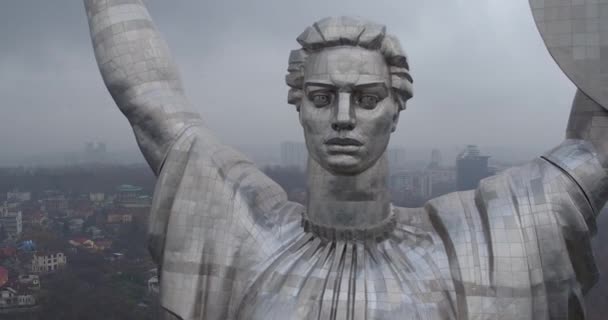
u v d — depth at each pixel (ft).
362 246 44.11
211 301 46.73
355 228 44.21
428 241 45.32
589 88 43.29
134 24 53.52
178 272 47.57
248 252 46.93
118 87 52.65
